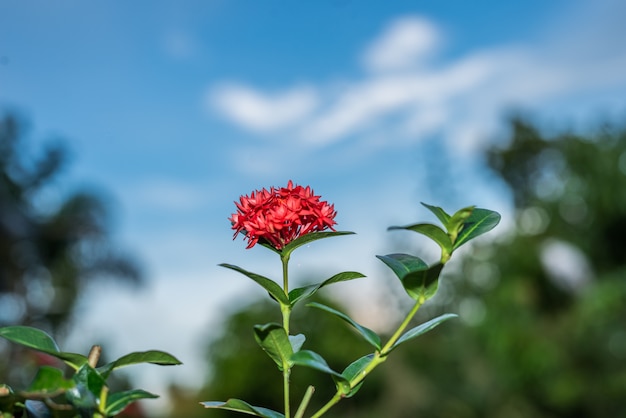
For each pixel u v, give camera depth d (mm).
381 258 1650
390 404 10961
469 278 12781
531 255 12477
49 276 11727
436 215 1576
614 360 11227
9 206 11164
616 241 14055
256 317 8656
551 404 11430
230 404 1515
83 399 1253
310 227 1783
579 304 11867
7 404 1255
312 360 1481
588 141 14602
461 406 11523
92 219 12359
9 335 1312
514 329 11570
